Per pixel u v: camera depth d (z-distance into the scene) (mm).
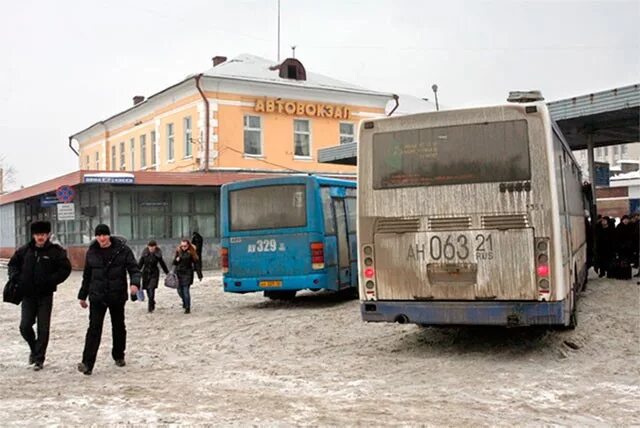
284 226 16078
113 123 47188
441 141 9984
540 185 9469
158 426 6695
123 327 10055
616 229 19422
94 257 9703
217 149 36219
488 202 9664
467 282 9719
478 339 11344
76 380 9125
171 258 29984
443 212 9875
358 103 40875
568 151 12602
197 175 29797
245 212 16438
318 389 8375
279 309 16109
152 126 41656
